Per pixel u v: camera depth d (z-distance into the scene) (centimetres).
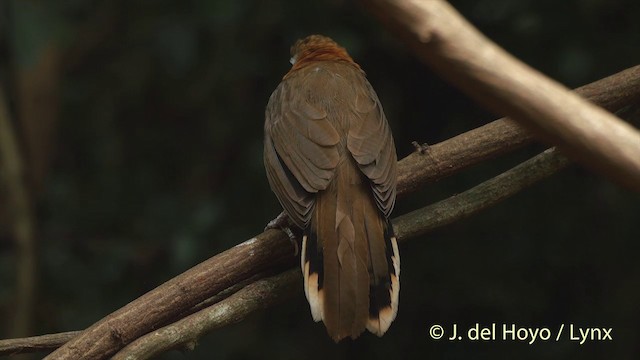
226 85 1270
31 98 1276
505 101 330
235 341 1237
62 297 1240
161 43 1223
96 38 1307
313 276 605
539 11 1112
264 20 1218
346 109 707
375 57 1254
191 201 1271
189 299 641
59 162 1325
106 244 1250
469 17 1169
